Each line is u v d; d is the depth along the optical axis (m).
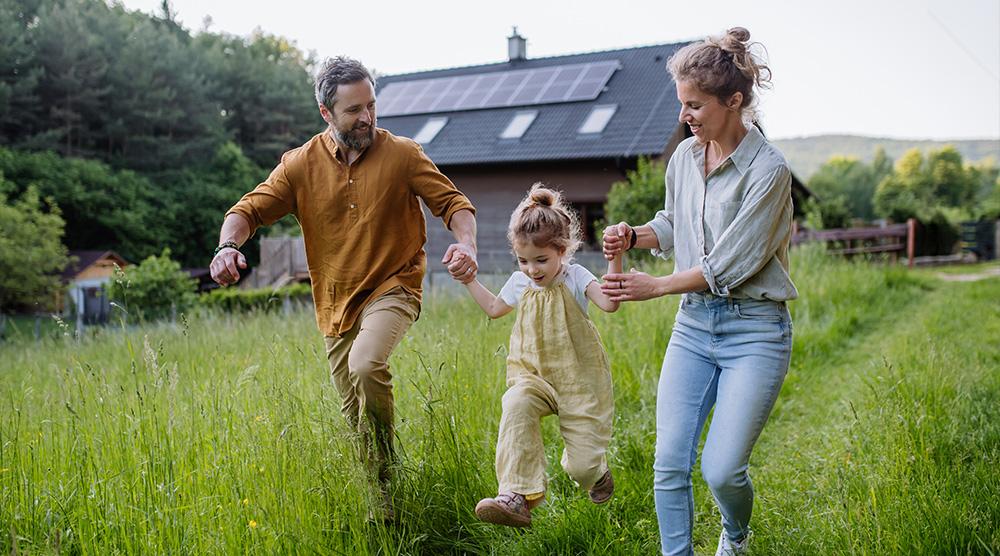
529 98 26.12
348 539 3.30
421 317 6.67
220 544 3.04
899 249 22.19
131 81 51.16
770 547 3.37
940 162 83.25
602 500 3.34
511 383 3.31
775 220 2.97
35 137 46.78
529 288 3.34
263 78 60.56
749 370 3.04
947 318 9.84
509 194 24.28
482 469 4.01
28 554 2.87
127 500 3.19
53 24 48.88
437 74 31.06
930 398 5.07
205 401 4.27
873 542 3.12
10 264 31.20
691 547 3.13
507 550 3.50
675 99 24.27
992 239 32.12
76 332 5.40
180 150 51.75
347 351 3.77
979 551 3.07
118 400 4.04
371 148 3.65
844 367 7.74
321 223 3.69
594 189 23.27
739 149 3.02
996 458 4.00
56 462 3.58
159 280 18.09
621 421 5.25
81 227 46.75
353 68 3.49
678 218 3.27
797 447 5.15
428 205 3.79
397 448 3.99
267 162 59.16
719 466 2.99
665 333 7.48
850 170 91.12
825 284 11.76
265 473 3.37
